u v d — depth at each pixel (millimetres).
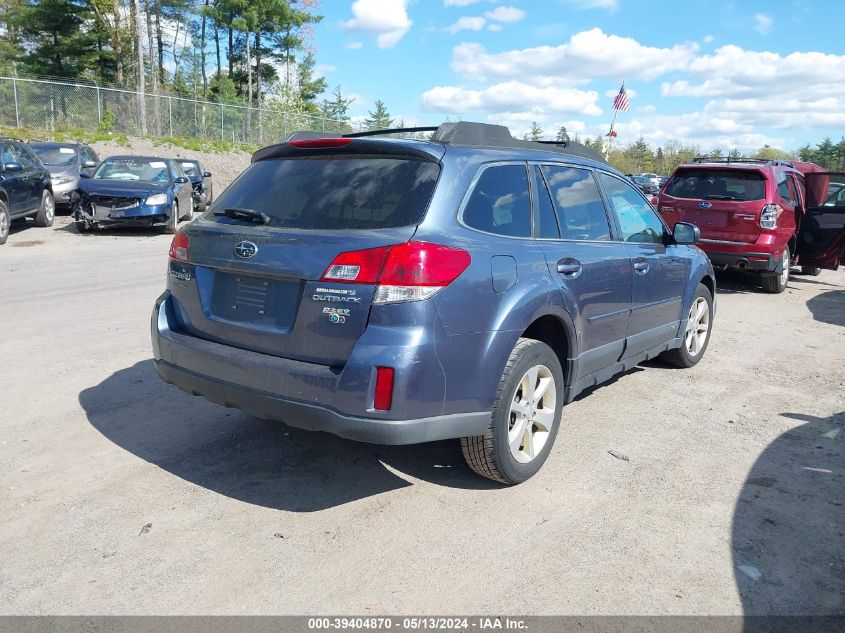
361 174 3623
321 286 3312
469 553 3270
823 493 3969
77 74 45312
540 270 3906
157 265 11305
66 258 11859
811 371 6512
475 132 3951
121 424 4637
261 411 3492
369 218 3428
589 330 4434
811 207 10852
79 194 14836
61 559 3109
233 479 3939
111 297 8641
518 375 3719
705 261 6324
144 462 4098
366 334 3217
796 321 8812
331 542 3332
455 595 2949
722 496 3908
